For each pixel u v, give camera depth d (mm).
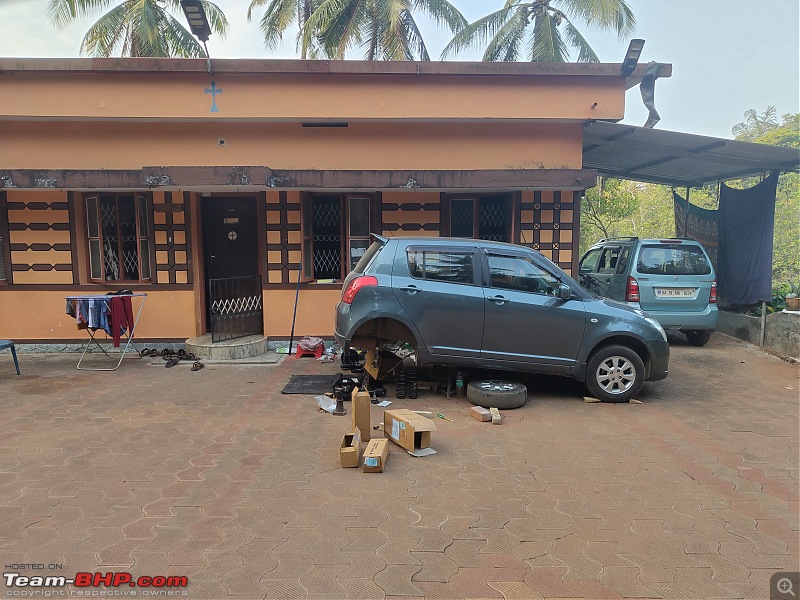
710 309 8711
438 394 6152
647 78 8109
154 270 8445
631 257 8891
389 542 3096
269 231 8484
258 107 7832
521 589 2691
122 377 6922
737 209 10164
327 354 8117
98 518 3340
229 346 7762
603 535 3197
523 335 5777
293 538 3125
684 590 2699
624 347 5852
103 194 8367
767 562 2938
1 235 8352
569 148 8344
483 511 3467
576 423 5223
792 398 6125
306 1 17797
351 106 7883
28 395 6082
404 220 8711
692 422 5281
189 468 4098
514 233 8633
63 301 8430
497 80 7906
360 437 4539
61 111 7699
